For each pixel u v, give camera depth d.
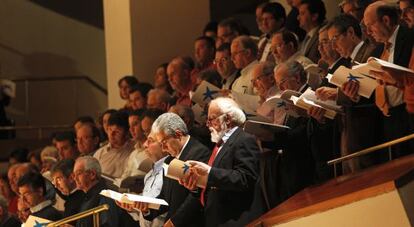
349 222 8.41
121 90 20.98
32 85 30.58
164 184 13.25
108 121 17.41
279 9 17.33
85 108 30.58
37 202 16.36
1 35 30.70
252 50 15.83
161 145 12.92
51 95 30.58
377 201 8.18
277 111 13.01
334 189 9.44
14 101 30.48
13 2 30.75
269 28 17.31
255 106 13.82
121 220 14.31
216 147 12.29
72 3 30.81
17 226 18.09
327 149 12.77
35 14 30.78
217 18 28.02
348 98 11.80
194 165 11.52
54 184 15.44
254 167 11.77
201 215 12.49
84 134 18.31
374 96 12.00
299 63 13.55
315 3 16.16
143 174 15.02
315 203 8.80
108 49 23.84
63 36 30.77
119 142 17.39
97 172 14.67
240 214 11.86
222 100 12.28
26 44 30.73
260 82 13.88
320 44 13.45
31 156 21.86
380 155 11.87
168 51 23.09
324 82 13.04
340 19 12.99
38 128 27.44
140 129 16.22
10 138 27.03
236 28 18.58
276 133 12.81
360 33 12.94
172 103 17.45
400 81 10.73
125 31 23.03
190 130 14.69
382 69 10.72
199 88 14.76
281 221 9.12
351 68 12.12
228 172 11.58
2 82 27.05
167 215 13.09
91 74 30.61
